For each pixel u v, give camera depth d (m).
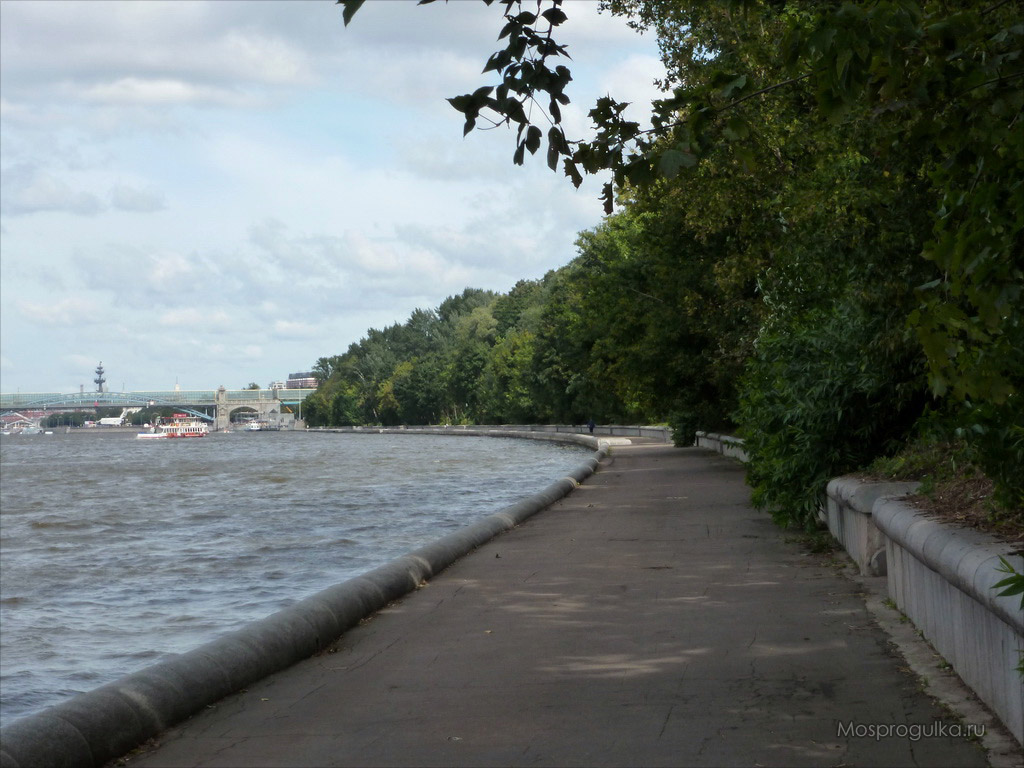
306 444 150.62
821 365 12.98
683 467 33.75
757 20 18.98
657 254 37.41
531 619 8.76
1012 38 4.32
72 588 20.30
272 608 16.91
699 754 5.06
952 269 4.05
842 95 4.08
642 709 5.89
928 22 4.23
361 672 7.11
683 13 21.59
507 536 15.50
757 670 6.66
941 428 9.26
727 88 4.59
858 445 12.91
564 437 92.62
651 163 4.73
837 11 3.93
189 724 5.98
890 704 5.71
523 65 4.60
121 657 13.91
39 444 199.50
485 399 147.50
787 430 13.38
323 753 5.33
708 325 37.84
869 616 8.13
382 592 9.71
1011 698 5.02
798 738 5.23
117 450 151.75
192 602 17.77
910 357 11.98
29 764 4.82
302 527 29.89
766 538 13.77
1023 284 4.04
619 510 19.22
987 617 5.44
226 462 93.69
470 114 4.68
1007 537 5.77
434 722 5.81
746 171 4.74
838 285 13.43
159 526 33.94
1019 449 6.11
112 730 5.42
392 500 38.34
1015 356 4.36
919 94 4.25
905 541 7.05
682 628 8.09
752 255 23.17
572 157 4.84
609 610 9.02
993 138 4.21
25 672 13.10
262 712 6.17
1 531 34.22
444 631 8.41
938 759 4.82
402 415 195.88
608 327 45.16
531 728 5.61
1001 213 4.03
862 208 11.10
